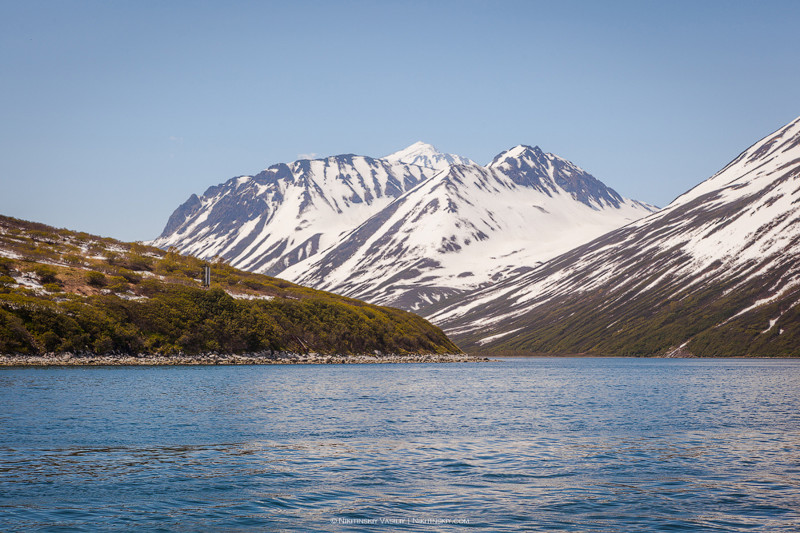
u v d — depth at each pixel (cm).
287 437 5219
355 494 3481
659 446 5003
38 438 4934
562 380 13862
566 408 7756
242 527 2947
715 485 3731
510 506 3284
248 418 6306
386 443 5003
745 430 5931
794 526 2997
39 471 3872
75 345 13900
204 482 3697
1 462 4091
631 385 12288
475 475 3931
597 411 7456
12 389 8350
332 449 4722
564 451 4750
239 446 4800
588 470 4100
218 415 6475
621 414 7156
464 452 4669
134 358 14675
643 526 2986
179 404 7312
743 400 9038
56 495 3388
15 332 13262
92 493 3434
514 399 8925
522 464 4266
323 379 12138
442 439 5228
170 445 4784
